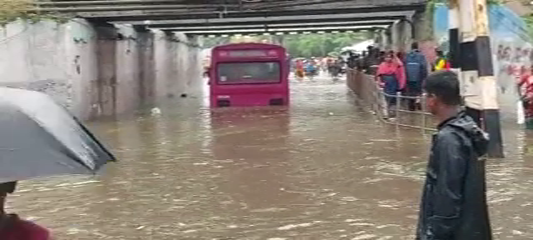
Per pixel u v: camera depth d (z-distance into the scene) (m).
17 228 3.67
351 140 15.34
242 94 26.47
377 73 20.55
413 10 23.84
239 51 26.42
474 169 4.16
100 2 19.20
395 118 18.41
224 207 9.23
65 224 8.54
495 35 18.41
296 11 22.34
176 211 9.06
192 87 43.28
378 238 7.68
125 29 26.98
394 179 10.77
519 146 13.56
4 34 18.86
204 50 52.94
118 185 10.76
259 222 8.43
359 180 10.77
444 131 4.19
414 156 12.88
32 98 3.54
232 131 17.84
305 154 13.52
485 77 12.37
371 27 37.06
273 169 11.95
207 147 14.85
